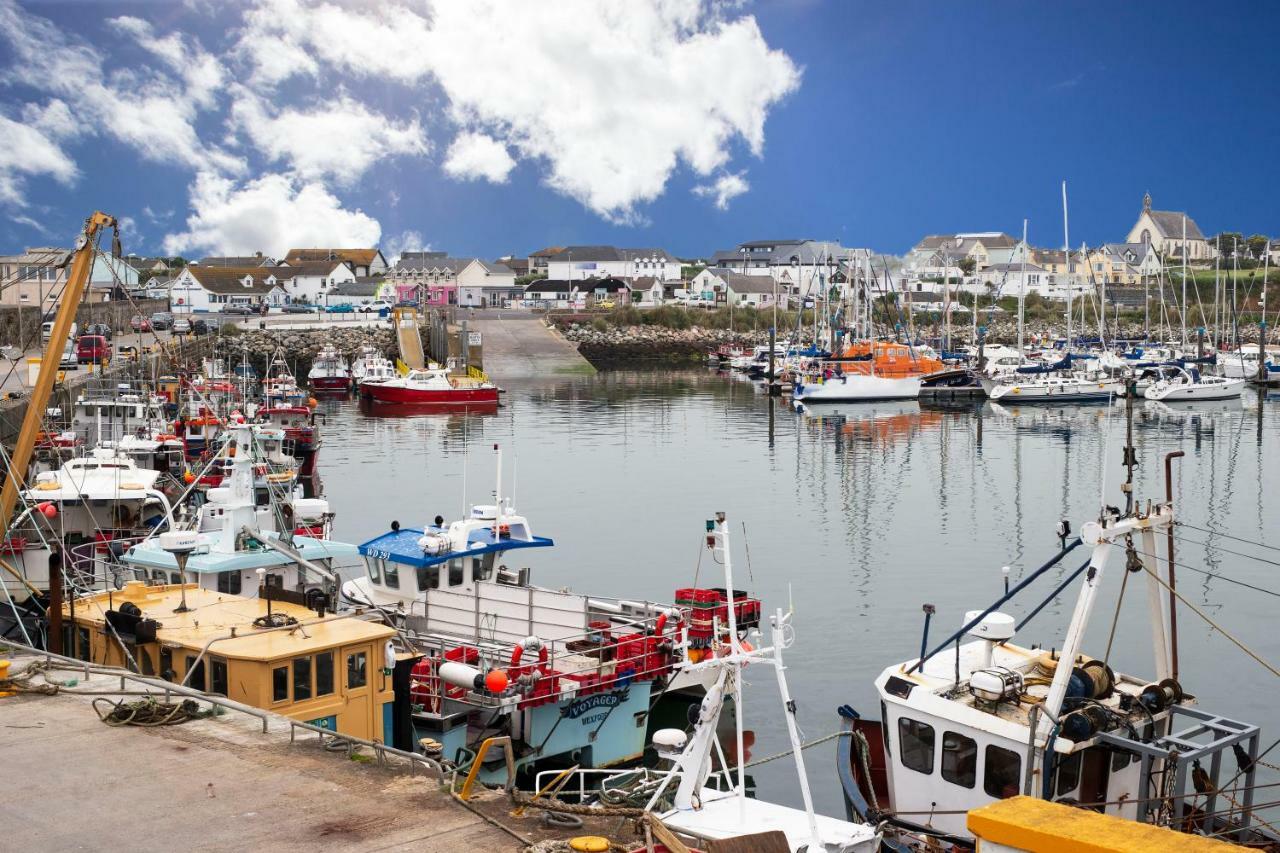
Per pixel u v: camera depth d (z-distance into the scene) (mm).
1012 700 17000
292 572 24969
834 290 171375
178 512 36031
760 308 183250
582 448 73688
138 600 20891
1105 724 16266
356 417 91625
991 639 17328
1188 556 42531
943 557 42969
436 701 21453
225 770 13164
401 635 23078
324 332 132375
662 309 171500
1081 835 8891
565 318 167250
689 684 25172
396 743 19391
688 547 44781
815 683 28641
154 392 61594
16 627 23234
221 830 11531
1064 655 15945
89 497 31328
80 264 25016
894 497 56312
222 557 24109
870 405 101938
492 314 173750
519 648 21406
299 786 12719
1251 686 27672
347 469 64875
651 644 23672
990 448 74188
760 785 22891
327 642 17766
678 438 78938
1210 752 15766
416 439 78125
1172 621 17484
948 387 109688
